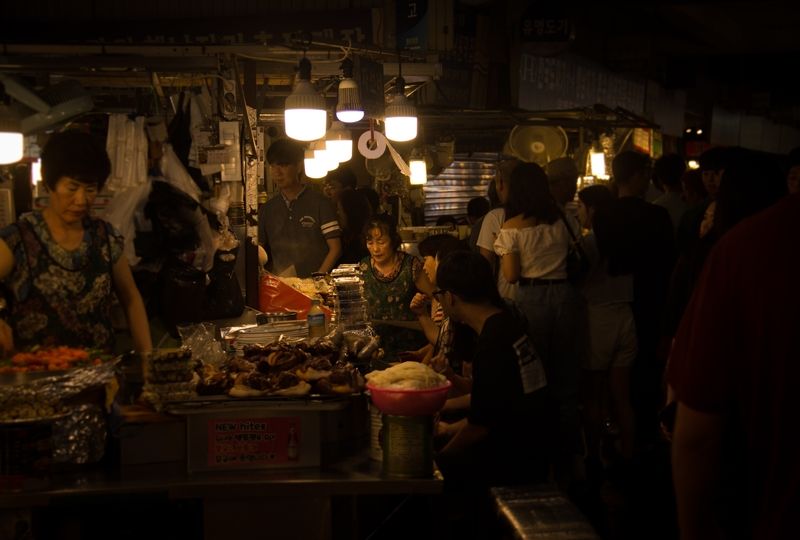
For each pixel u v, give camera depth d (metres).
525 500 3.19
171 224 3.98
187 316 4.04
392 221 5.14
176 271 4.00
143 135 3.94
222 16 8.88
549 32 10.35
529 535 2.88
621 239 5.08
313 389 3.07
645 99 15.70
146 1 8.88
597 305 5.17
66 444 2.83
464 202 11.28
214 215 4.35
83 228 3.24
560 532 2.90
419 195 9.30
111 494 2.80
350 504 3.03
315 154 6.32
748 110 21.69
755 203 3.69
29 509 2.79
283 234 6.14
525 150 8.90
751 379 1.71
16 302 3.16
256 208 4.95
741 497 1.85
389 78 5.89
